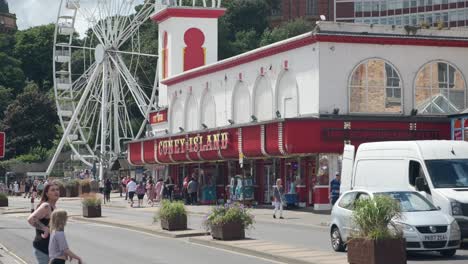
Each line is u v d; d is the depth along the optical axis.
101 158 89.31
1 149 32.78
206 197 66.69
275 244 29.02
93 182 89.00
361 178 32.19
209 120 70.94
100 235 36.25
